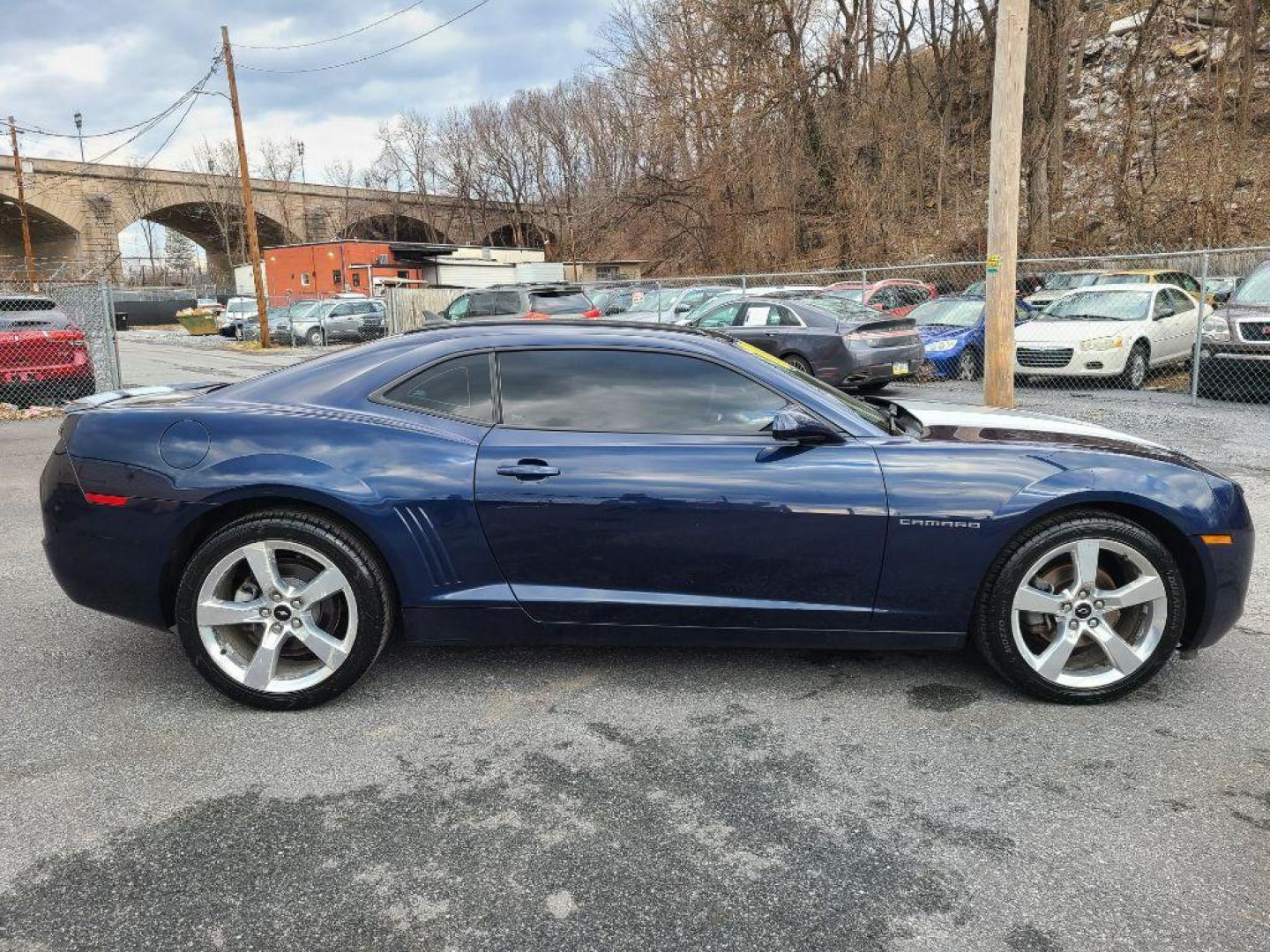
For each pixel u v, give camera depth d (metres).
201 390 3.85
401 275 44.81
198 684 3.59
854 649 3.40
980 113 37.75
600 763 2.96
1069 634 3.29
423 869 2.40
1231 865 2.38
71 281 15.05
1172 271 19.19
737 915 2.21
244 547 3.23
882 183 31.98
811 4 32.25
